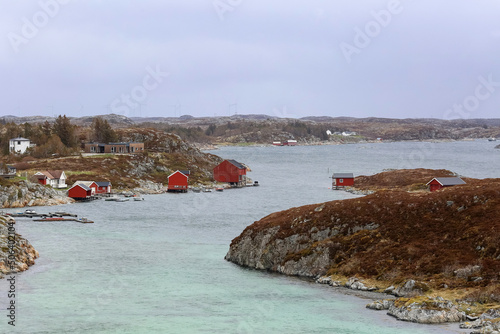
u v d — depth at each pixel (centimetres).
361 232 8688
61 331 5994
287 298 7225
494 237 7525
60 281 8062
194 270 8819
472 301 6450
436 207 8725
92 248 10394
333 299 7150
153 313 6638
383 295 7225
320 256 8481
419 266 7531
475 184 9438
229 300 7156
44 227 12662
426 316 6159
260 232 9344
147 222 13600
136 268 8900
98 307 6850
